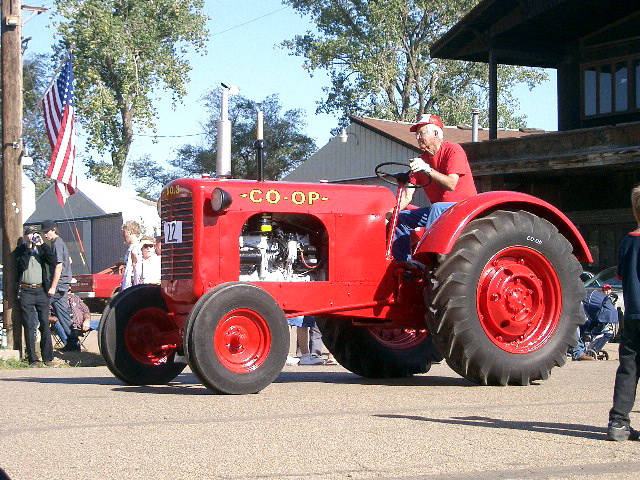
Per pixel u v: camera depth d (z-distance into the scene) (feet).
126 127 152.25
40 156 183.21
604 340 42.91
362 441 16.93
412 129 27.61
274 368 23.71
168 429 18.40
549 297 26.08
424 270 26.04
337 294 25.76
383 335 29.01
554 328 25.95
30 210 115.75
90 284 71.31
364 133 102.89
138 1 149.69
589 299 43.16
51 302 44.86
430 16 146.61
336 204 25.91
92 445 16.84
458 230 24.73
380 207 26.45
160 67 152.15
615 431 16.96
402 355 28.91
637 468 14.84
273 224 25.71
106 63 150.20
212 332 23.08
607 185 75.31
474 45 82.23
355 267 25.99
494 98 79.41
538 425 18.56
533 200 26.45
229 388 23.24
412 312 26.73
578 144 66.69
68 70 51.57
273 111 180.04
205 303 23.17
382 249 26.35
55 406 22.27
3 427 19.17
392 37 141.49
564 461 15.33
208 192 24.61
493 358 25.07
